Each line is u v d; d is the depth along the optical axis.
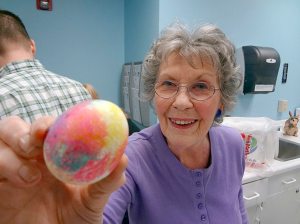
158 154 0.62
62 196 0.33
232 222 0.65
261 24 1.74
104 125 0.26
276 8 1.78
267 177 1.19
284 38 1.87
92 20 1.75
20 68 0.92
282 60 1.90
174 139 0.61
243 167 0.77
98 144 0.25
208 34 0.58
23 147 0.26
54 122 0.26
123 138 0.27
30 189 0.31
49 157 0.25
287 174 1.29
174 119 0.59
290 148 1.62
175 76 0.58
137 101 1.63
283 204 1.32
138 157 0.61
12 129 0.27
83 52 1.75
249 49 1.58
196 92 0.58
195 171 0.62
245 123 1.17
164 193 0.61
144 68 0.67
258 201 1.18
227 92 0.66
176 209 0.60
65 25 1.67
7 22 0.93
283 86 1.95
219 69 0.60
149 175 0.61
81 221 0.33
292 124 1.76
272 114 1.94
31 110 0.86
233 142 0.74
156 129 0.66
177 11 1.40
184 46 0.56
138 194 0.60
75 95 1.02
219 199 0.65
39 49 1.61
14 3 1.51
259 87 1.61
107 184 0.29
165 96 0.59
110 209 0.51
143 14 1.54
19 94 0.84
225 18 1.58
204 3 1.49
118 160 0.28
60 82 0.99
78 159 0.25
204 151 0.69
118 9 1.83
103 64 1.84
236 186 0.72
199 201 0.62
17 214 0.31
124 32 1.88
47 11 1.60
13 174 0.26
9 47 0.92
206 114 0.59
